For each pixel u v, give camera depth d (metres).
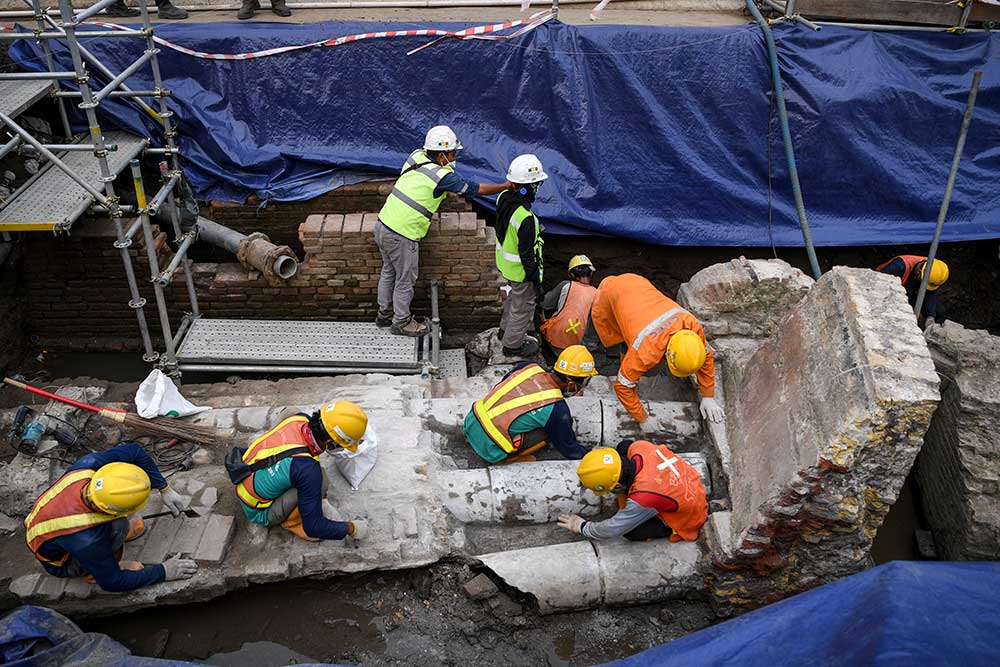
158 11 6.75
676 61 6.55
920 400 3.39
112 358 6.54
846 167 7.02
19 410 4.59
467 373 6.14
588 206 6.88
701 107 6.74
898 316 3.76
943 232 7.19
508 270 5.52
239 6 7.17
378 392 5.06
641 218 6.99
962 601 2.52
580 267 5.96
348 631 4.08
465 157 6.66
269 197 6.47
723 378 5.10
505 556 4.18
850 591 2.71
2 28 6.21
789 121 6.81
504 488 4.46
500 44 6.37
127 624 4.07
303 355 5.81
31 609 3.75
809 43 6.71
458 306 6.57
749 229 7.12
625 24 6.68
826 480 3.66
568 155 6.80
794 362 4.20
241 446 4.69
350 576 4.21
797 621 2.71
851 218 7.27
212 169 6.43
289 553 4.12
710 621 4.29
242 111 6.47
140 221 5.57
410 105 6.57
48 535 3.54
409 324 6.08
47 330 6.56
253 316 6.54
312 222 6.11
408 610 4.16
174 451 4.64
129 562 3.88
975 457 4.96
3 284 6.17
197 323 6.11
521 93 6.57
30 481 4.32
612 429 4.85
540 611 4.16
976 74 5.66
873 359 3.54
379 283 5.99
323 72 6.36
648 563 4.18
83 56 6.02
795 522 3.86
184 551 4.04
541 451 4.92
